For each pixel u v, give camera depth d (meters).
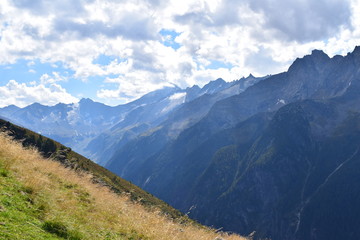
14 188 12.89
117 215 15.86
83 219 13.18
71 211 13.55
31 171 16.11
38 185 14.27
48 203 13.06
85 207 15.07
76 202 15.16
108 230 13.17
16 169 15.09
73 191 16.84
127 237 13.35
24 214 10.94
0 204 10.77
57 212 12.66
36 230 10.05
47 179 16.22
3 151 16.52
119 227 13.98
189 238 16.62
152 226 15.80
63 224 11.32
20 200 12.03
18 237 8.81
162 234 15.00
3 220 9.65
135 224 15.10
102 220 14.19
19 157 16.89
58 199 14.30
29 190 13.47
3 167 14.56
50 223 10.89
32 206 12.08
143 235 14.27
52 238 9.98
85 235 11.54
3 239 8.22
